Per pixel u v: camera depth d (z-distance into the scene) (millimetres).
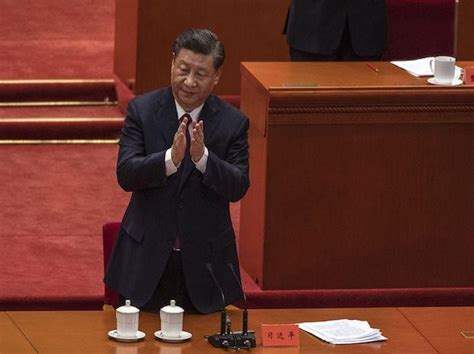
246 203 24453
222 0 31203
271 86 22891
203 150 17719
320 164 23328
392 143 23469
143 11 30828
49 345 16953
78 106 32531
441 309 19062
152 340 17250
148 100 18422
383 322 18453
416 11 26625
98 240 25797
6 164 29469
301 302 23562
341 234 23641
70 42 35938
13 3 38312
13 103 32188
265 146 23203
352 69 24562
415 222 23812
